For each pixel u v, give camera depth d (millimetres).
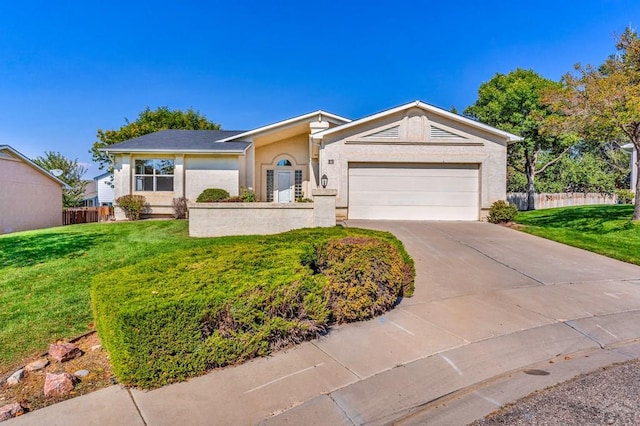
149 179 16703
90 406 3039
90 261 7855
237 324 3816
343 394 3205
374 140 13961
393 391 3254
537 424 2816
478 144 13906
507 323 4824
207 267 4574
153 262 4887
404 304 5543
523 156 27047
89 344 4336
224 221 10680
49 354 4039
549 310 5336
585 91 12430
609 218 13945
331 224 10695
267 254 5188
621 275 7312
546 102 13594
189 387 3320
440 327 4680
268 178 19141
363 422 2840
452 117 13734
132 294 3639
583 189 32656
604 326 4797
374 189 14047
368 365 3719
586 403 3100
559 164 33469
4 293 5945
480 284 6574
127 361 3248
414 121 13930
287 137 18984
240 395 3188
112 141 32031
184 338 3449
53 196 19828
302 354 3973
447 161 13875
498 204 13445
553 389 3328
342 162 13977
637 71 12625
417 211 14008
